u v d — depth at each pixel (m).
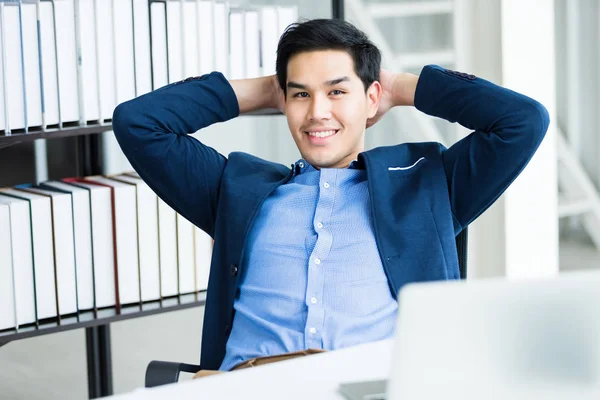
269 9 3.10
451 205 2.15
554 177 3.93
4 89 2.67
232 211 2.18
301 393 1.44
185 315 3.73
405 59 4.03
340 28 2.15
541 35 3.82
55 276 2.86
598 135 4.86
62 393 3.42
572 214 4.82
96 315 2.92
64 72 2.80
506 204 3.87
